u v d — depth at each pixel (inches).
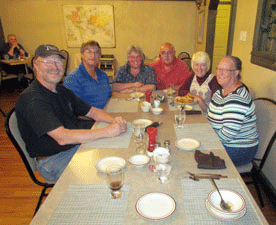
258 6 92.4
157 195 35.6
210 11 166.4
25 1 219.1
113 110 77.1
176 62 113.8
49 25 225.6
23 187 85.8
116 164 44.3
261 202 70.6
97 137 55.5
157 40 228.7
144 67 107.0
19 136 57.3
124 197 36.1
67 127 63.2
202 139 54.7
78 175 42.1
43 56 55.0
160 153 43.8
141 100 87.8
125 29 225.5
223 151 49.1
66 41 229.5
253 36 99.4
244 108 58.3
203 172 41.9
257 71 96.4
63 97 64.1
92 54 85.9
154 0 216.5
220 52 205.3
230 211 31.9
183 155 47.8
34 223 31.8
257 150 68.1
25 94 54.4
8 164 101.8
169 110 75.9
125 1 217.3
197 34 213.0
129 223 31.3
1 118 154.2
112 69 224.7
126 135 57.7
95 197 36.4
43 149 58.0
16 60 199.2
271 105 67.1
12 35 210.7
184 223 31.0
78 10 219.6
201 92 88.0
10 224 68.9
